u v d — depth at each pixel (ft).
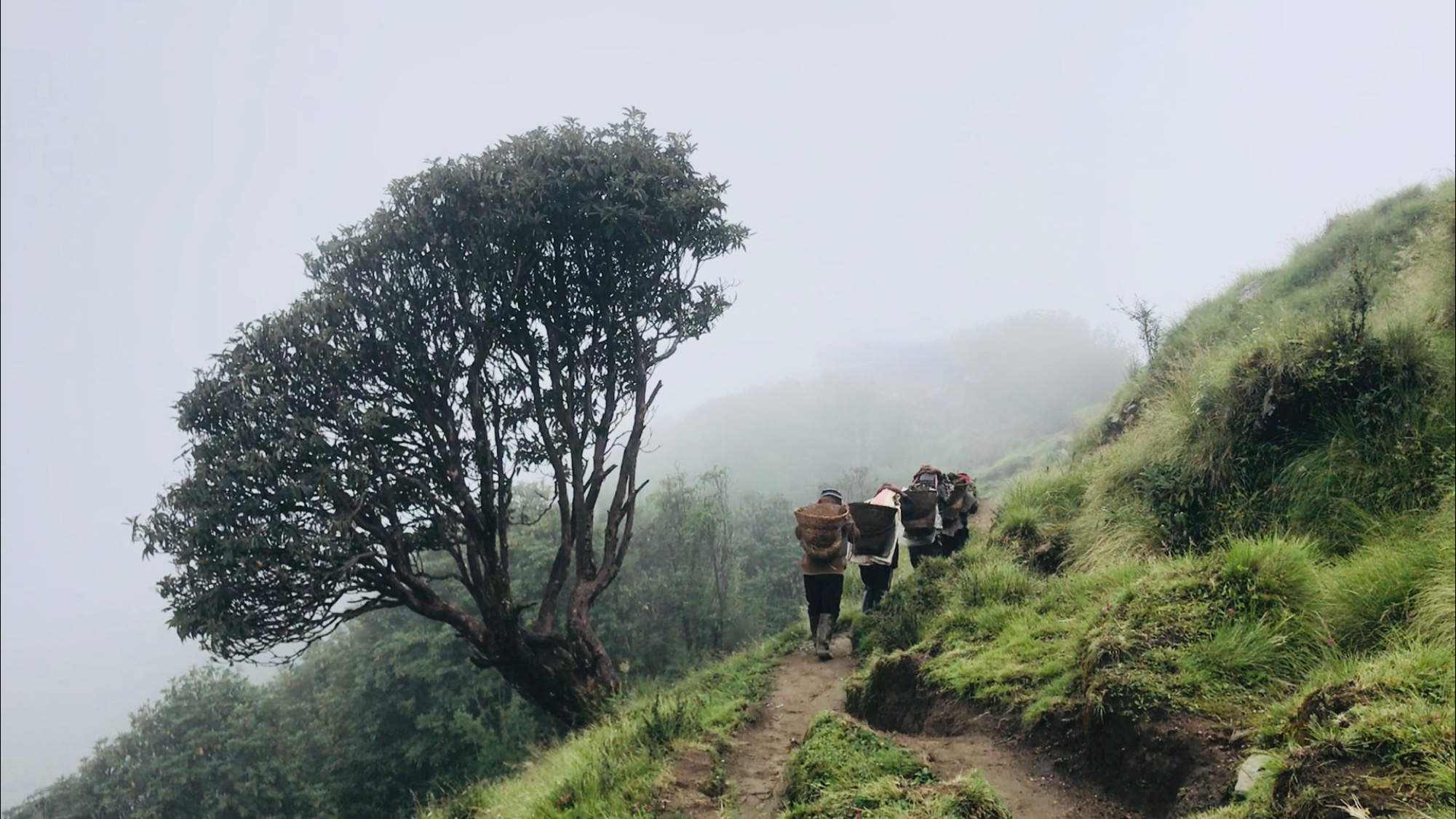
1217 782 11.49
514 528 93.45
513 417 43.50
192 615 35.04
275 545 34.65
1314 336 21.95
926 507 32.48
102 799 78.33
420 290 40.45
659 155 44.06
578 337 43.93
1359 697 10.78
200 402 36.45
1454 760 8.70
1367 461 19.17
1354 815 8.64
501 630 41.22
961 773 14.06
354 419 37.04
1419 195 45.57
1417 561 14.80
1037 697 16.20
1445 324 21.99
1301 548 16.61
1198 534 21.53
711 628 95.86
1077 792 13.47
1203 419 23.82
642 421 44.93
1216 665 13.87
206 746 79.36
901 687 19.95
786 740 19.80
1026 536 29.04
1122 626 15.53
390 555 39.58
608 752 19.47
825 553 29.25
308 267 40.04
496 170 38.73
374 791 82.58
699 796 15.90
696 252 44.60
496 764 75.31
